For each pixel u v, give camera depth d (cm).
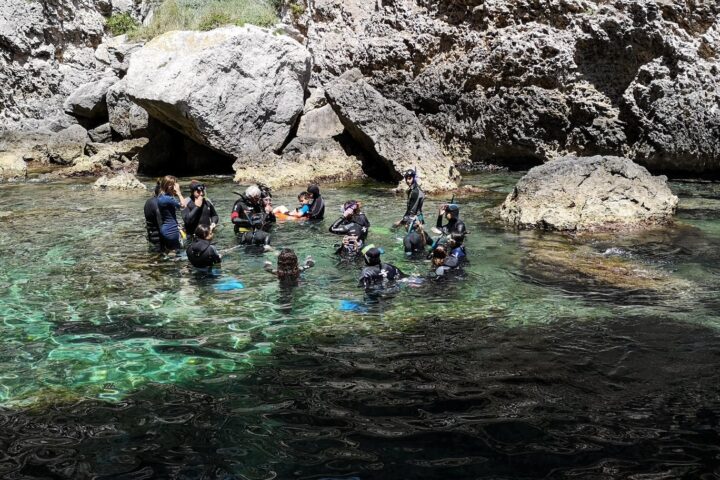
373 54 2077
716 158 1490
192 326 655
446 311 685
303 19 2384
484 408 475
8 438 443
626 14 1623
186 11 2345
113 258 927
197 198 1036
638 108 1594
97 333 639
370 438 436
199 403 491
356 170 1703
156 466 406
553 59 1722
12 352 592
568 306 695
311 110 1938
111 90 2066
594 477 384
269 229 1086
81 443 436
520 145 1791
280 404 488
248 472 397
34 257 935
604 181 1138
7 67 2323
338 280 801
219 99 1711
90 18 2478
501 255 911
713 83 1504
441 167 1544
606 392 495
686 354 562
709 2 1573
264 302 725
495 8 1867
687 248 940
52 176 1797
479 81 1872
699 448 414
